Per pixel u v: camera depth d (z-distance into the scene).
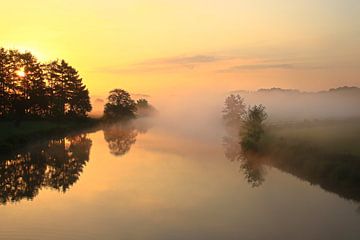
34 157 62.12
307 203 36.06
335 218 31.77
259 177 47.50
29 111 99.12
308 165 47.22
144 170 51.88
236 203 36.25
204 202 36.38
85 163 57.59
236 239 27.53
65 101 113.44
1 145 59.12
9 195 38.94
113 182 44.56
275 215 32.53
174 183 44.19
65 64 113.81
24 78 89.44
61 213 32.84
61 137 89.25
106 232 28.50
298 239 27.42
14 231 28.50
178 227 29.73
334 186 40.62
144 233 28.42
